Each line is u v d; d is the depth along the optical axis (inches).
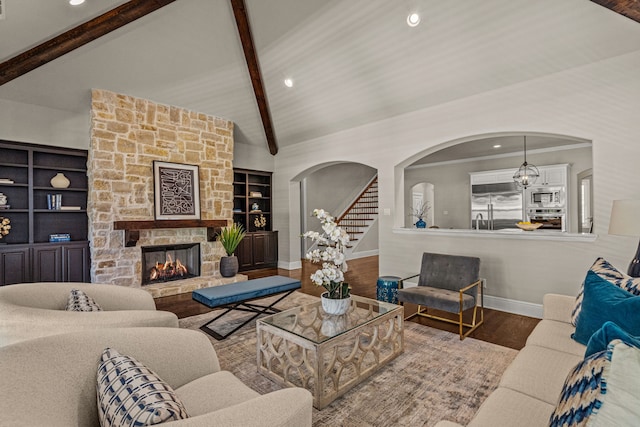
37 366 41.5
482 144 268.5
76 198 198.1
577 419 28.8
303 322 99.2
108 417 36.4
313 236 106.3
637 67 121.3
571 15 119.1
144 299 98.5
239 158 271.1
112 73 174.1
